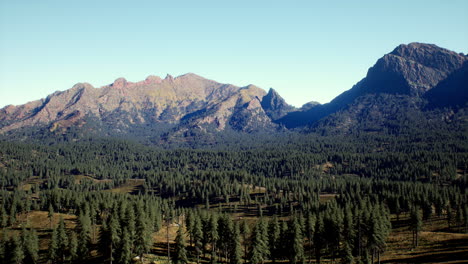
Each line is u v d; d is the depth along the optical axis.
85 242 99.50
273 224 103.44
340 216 103.00
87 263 98.75
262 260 99.31
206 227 107.81
